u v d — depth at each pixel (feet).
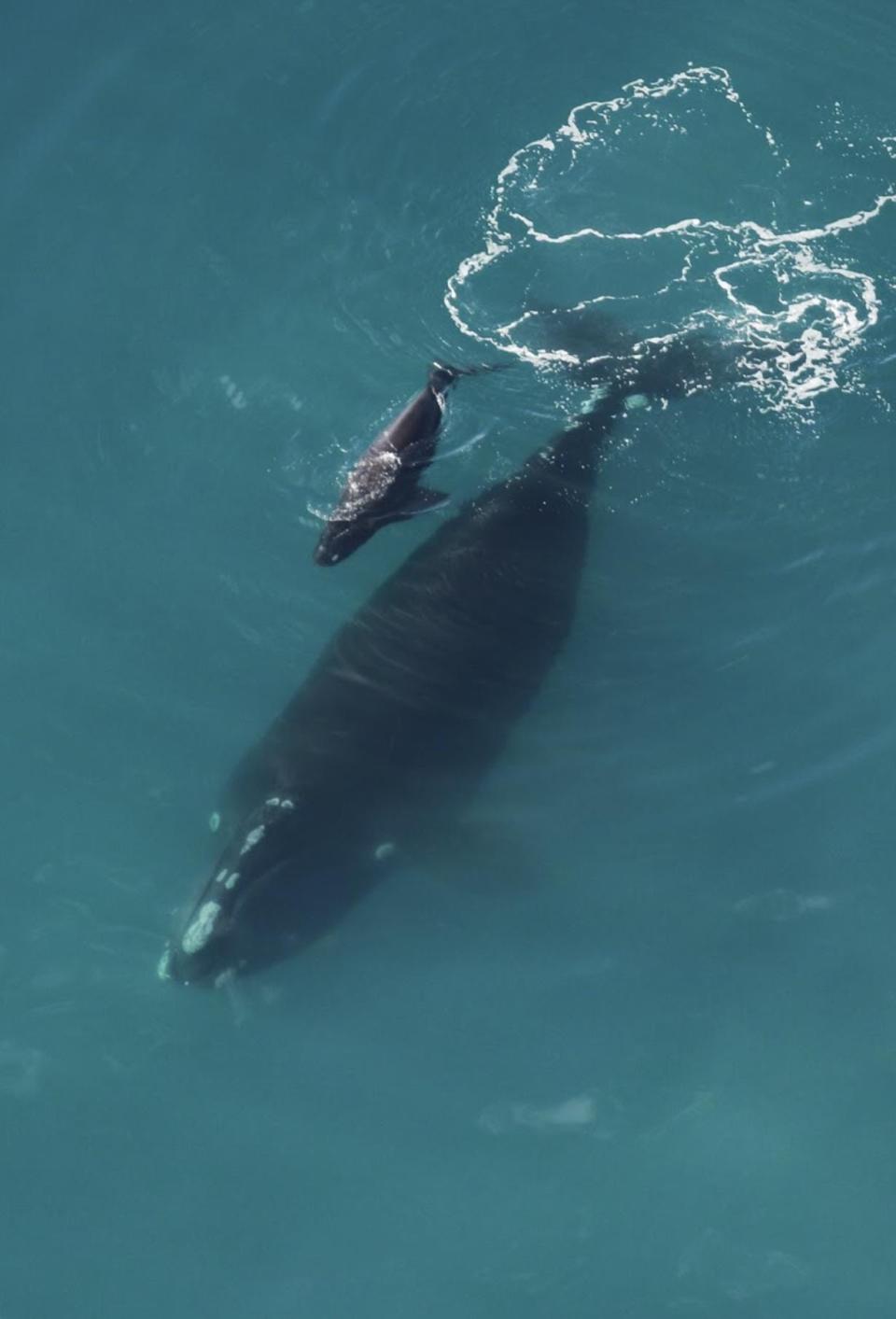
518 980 59.82
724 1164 55.67
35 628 68.85
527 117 90.27
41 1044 57.67
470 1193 55.06
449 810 62.80
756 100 91.81
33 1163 55.01
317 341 79.77
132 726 65.92
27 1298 52.13
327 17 94.12
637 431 76.59
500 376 78.23
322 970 59.52
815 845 63.57
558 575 68.39
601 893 62.03
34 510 72.95
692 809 64.44
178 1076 57.11
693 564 72.23
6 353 78.79
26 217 84.99
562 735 66.44
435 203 86.43
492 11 94.38
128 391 77.30
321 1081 57.21
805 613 70.59
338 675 64.39
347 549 68.23
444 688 64.13
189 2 95.25
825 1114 56.80
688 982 59.93
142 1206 54.29
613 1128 56.49
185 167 87.15
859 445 76.64
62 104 90.33
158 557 71.26
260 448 75.41
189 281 82.17
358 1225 54.24
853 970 60.23
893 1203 54.80
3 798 63.72
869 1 96.43
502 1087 57.36
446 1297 52.80
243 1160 55.42
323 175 87.04
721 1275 53.26
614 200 87.15
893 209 87.66
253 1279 52.95
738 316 82.38
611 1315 52.44
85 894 61.26
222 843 61.05
